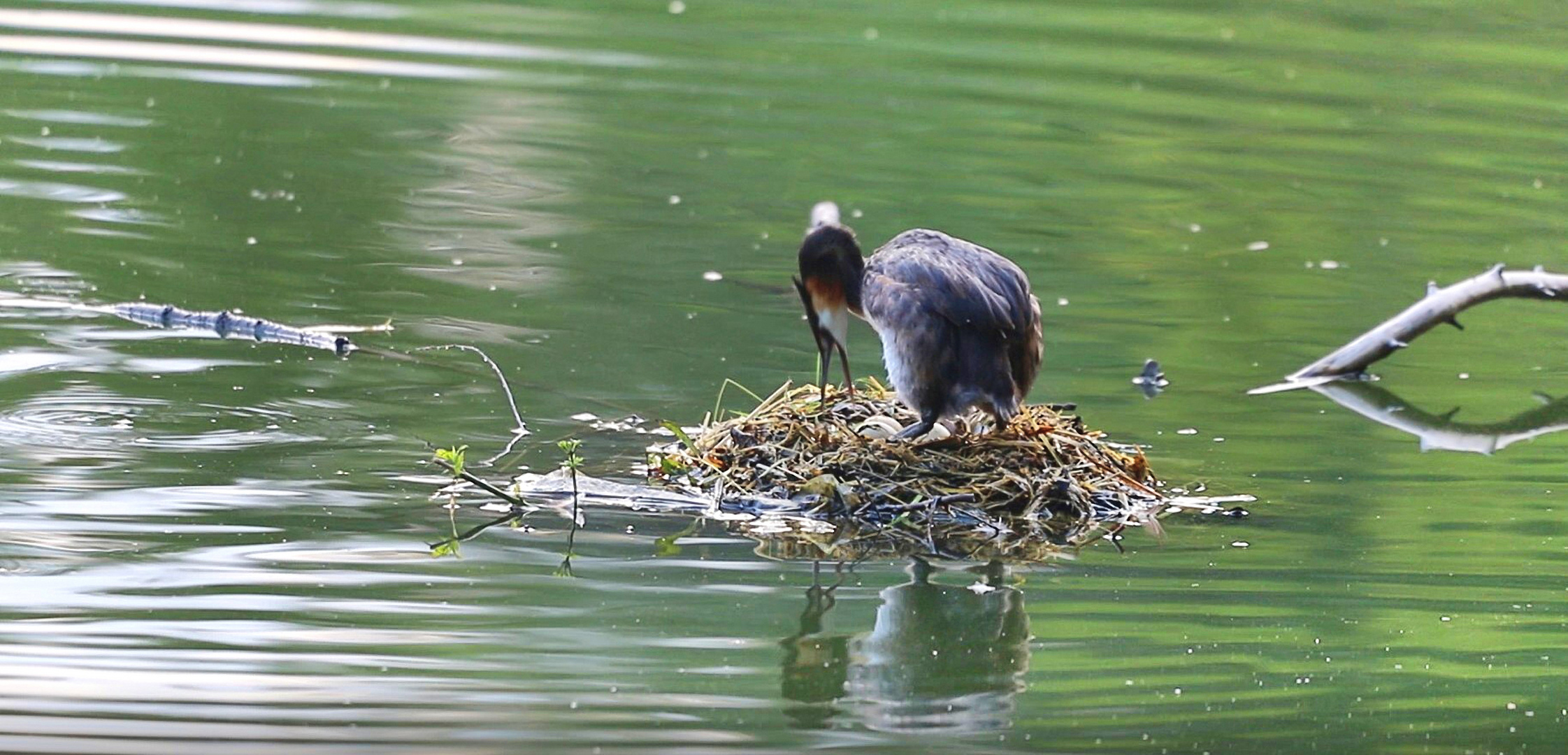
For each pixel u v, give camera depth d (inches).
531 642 335.9
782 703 317.4
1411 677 338.0
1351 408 494.6
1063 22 929.5
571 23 895.7
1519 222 669.9
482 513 396.5
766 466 413.7
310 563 365.4
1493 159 748.0
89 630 331.0
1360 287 593.9
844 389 466.3
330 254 571.5
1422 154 749.9
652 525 394.9
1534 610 368.5
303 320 511.2
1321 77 851.4
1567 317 590.6
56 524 376.2
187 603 344.2
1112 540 397.7
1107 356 525.3
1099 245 628.4
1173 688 329.7
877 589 368.5
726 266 583.2
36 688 307.7
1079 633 352.5
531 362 489.4
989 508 402.0
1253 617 361.7
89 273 538.6
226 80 765.3
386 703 309.6
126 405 444.8
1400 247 637.3
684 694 319.0
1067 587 373.1
